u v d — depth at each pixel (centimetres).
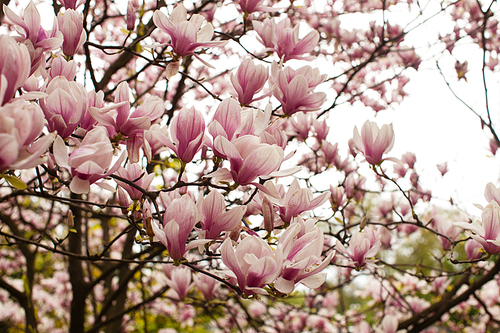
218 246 233
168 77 201
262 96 204
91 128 169
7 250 689
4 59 99
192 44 198
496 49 454
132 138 173
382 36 392
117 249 714
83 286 409
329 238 409
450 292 435
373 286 580
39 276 763
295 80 203
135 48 296
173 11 202
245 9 267
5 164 95
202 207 151
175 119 148
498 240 188
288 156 167
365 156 230
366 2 514
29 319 398
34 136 104
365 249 228
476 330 618
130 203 202
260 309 592
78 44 192
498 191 202
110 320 406
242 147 141
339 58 530
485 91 341
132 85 515
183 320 647
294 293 498
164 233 138
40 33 161
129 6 240
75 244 408
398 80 516
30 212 657
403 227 468
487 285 599
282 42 262
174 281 357
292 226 138
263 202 170
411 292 561
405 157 436
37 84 166
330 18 517
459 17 467
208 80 519
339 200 278
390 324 402
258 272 129
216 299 439
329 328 580
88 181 137
